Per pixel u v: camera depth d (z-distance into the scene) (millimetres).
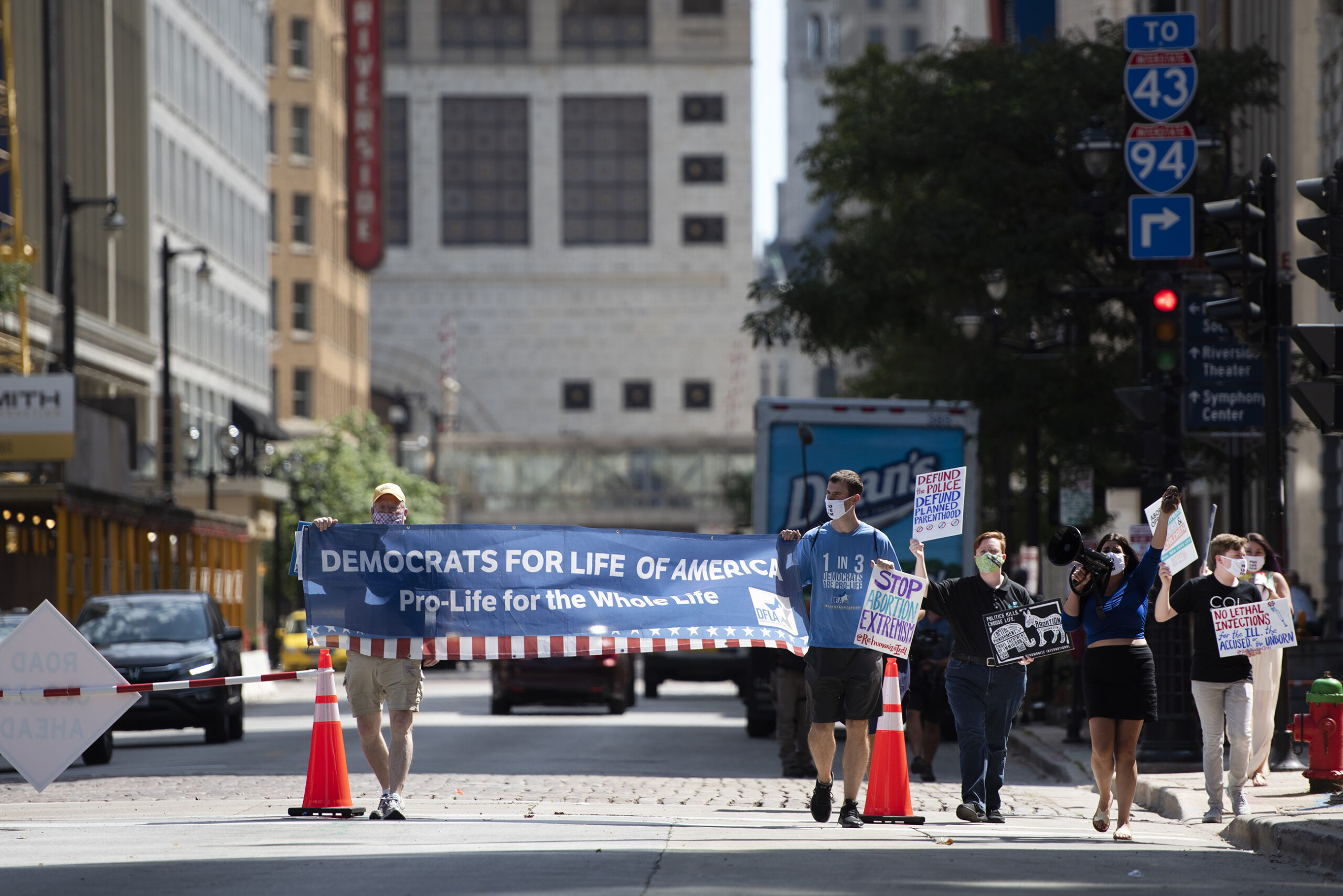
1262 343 40688
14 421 91812
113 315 143375
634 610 33625
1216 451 68312
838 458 53375
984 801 32656
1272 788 36719
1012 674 32312
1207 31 102062
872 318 68812
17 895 22078
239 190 186375
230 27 183625
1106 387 68312
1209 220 48438
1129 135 49688
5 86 119438
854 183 72562
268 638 141875
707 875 24016
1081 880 24469
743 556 34469
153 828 30203
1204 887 23953
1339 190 32719
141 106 153000
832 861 25922
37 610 32812
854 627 30359
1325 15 78250
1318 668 47875
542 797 37938
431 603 32625
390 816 31266
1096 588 31031
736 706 89562
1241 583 36938
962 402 57156
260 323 194375
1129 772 30750
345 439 169875
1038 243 66125
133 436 116750
